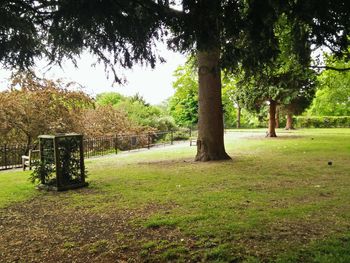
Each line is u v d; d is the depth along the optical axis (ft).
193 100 140.77
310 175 31.99
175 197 24.12
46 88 57.72
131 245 15.37
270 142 74.33
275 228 16.71
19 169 43.57
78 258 14.29
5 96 54.03
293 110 88.94
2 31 18.21
